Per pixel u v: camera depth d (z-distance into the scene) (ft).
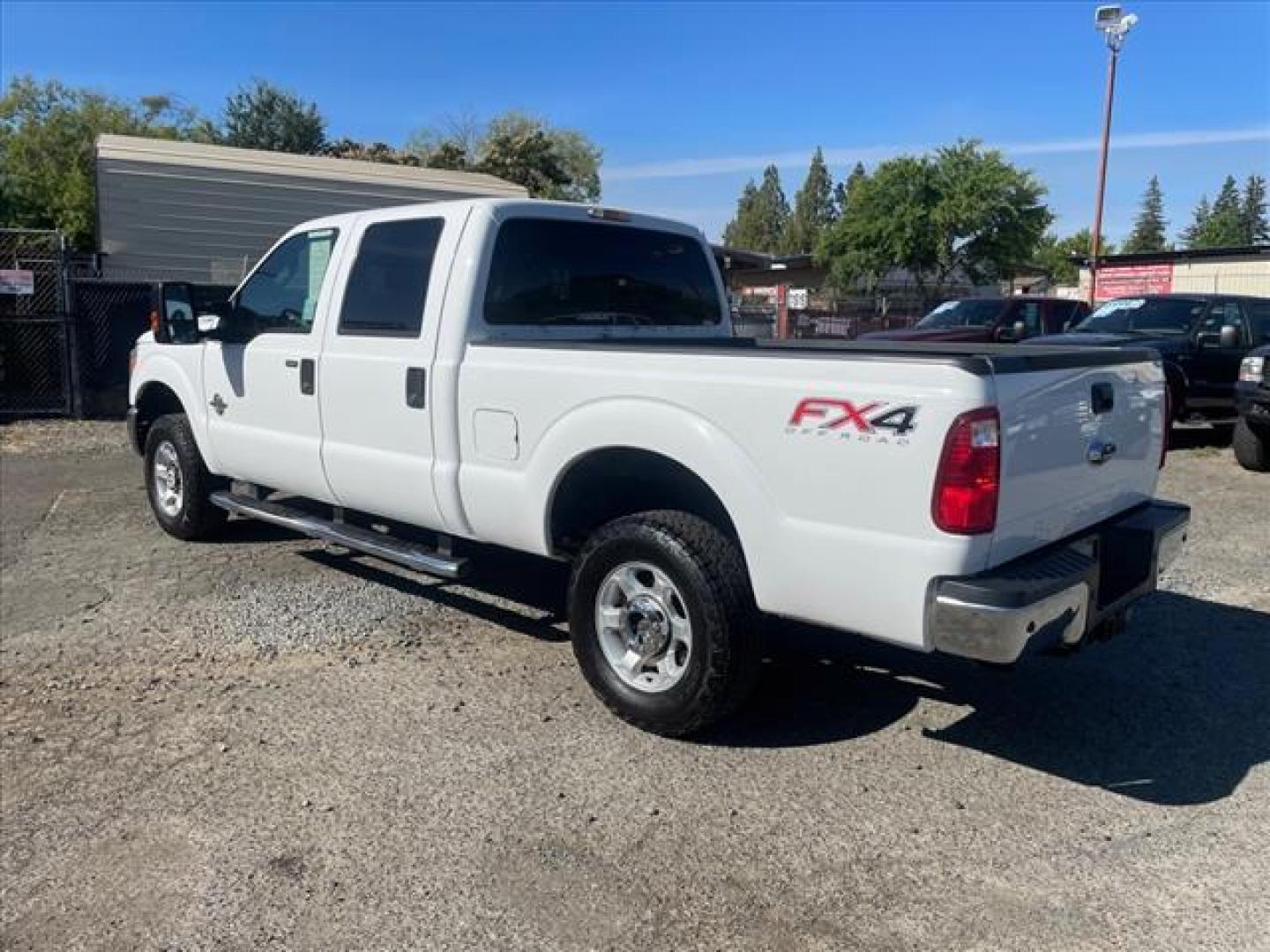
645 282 18.06
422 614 18.33
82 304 43.01
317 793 12.17
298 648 16.74
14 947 9.53
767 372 12.10
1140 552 13.48
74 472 32.19
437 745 13.37
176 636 17.26
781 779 12.57
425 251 16.15
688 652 13.06
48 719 14.17
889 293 135.54
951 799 12.14
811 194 341.62
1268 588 20.33
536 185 133.69
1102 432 13.11
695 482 13.76
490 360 14.93
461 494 15.51
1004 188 117.70
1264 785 12.51
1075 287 154.92
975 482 10.83
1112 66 89.25
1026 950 9.47
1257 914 9.99
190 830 11.41
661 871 10.66
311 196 57.77
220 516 22.53
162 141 58.18
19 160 122.31
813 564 11.85
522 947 9.50
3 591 19.67
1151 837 11.34
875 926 9.80
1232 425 44.42
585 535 14.99
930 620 11.12
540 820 11.61
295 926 9.79
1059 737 13.78
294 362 18.12
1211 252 102.27
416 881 10.46
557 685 15.29
